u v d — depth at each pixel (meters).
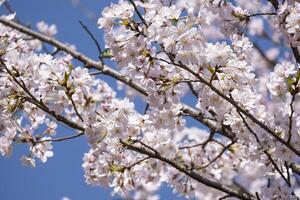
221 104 4.58
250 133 4.69
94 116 4.67
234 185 6.51
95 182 5.23
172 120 4.90
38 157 5.02
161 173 5.93
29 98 4.63
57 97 4.58
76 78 4.55
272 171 5.10
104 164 4.94
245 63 4.32
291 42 4.84
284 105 4.78
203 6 4.91
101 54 4.82
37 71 4.63
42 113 4.95
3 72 4.69
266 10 5.23
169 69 4.46
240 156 6.34
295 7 4.68
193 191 6.00
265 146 4.66
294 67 4.43
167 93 4.50
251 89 4.77
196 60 4.24
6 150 4.97
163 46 4.32
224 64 4.22
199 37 4.21
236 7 4.96
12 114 4.82
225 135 5.44
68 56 4.94
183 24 4.19
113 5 4.41
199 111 5.77
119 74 6.11
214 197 7.22
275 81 4.44
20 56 5.00
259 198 4.79
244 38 4.59
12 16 5.76
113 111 4.69
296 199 4.84
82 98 4.75
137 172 5.34
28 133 4.99
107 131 4.68
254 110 4.70
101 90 5.91
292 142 4.61
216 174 6.21
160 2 4.41
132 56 4.45
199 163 6.15
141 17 4.39
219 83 4.44
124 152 5.38
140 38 4.41
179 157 6.00
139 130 4.81
